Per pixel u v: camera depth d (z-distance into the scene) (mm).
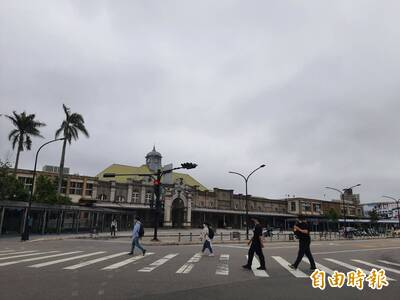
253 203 81125
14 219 31578
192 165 26812
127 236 34031
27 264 11109
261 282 8719
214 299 6703
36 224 32750
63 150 43156
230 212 70188
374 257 17141
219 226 71938
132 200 60812
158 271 10273
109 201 57031
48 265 10945
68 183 53594
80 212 38094
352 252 20281
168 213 60625
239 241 29312
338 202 98125
